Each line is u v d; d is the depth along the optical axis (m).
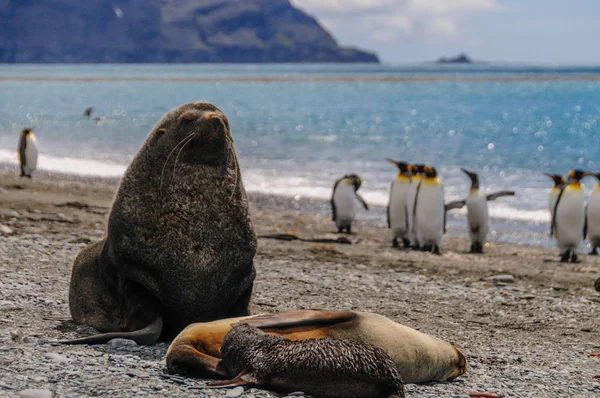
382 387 5.36
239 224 7.66
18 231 14.73
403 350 6.26
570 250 17.59
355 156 38.50
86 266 8.27
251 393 5.56
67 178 27.45
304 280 12.30
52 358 6.45
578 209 17.44
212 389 5.62
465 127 59.81
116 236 7.54
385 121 65.69
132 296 7.52
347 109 81.81
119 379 5.88
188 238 7.45
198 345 6.15
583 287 13.16
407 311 10.58
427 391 6.29
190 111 7.71
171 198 7.50
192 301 7.56
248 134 51.34
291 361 5.49
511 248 18.67
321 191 26.61
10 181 24.75
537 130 56.69
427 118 69.56
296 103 92.19
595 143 46.41
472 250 18.16
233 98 102.12
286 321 6.08
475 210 17.75
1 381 5.68
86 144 42.50
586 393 6.81
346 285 12.14
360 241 18.84
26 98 96.38
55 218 16.98
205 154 7.52
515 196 26.03
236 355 5.78
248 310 7.98
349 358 5.38
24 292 9.66
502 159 37.91
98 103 86.50
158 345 7.39
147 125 57.06
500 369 7.57
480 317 10.57
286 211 22.75
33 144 26.56
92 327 8.09
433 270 14.39
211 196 7.57
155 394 5.51
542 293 12.52
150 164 7.64
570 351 8.73
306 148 42.44
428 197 17.83
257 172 31.33
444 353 6.63
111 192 23.25
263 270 13.04
